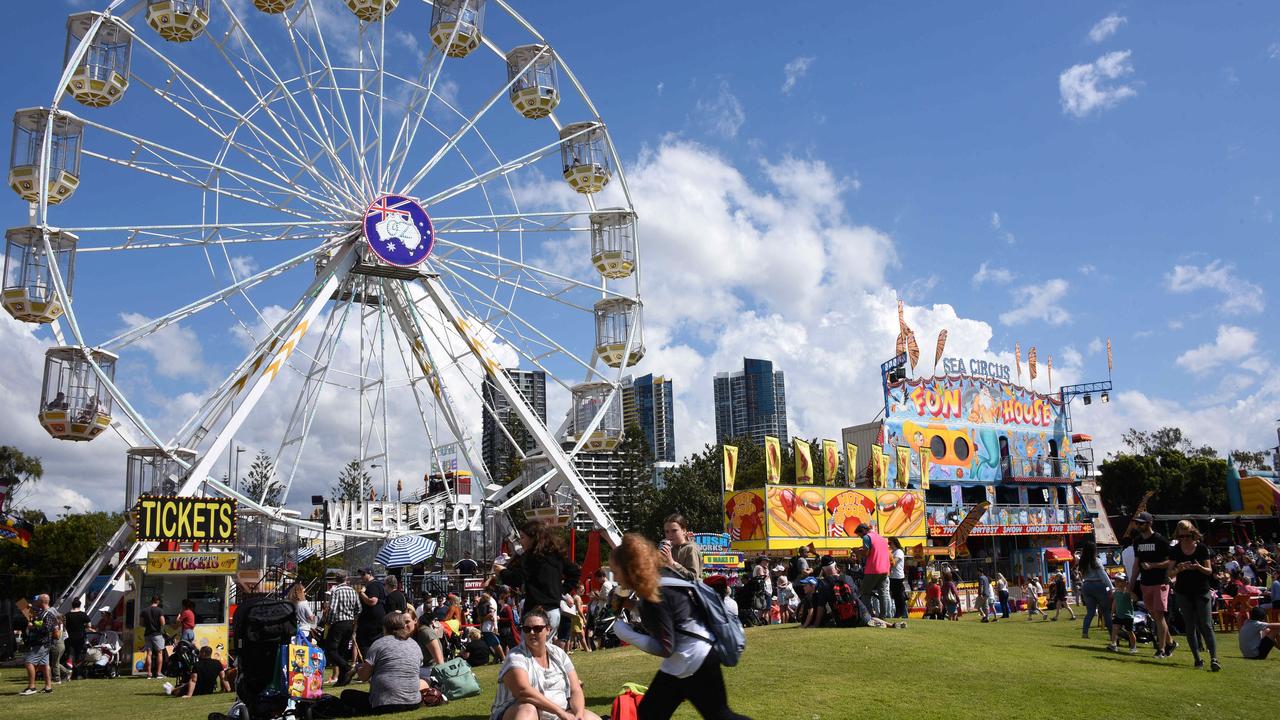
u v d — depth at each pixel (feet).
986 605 98.43
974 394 194.18
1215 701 40.19
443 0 133.90
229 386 111.86
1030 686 41.34
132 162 108.78
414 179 130.62
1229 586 90.12
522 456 144.25
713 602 23.30
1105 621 59.57
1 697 64.64
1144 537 54.24
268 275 116.06
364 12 126.41
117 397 103.09
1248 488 260.83
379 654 41.88
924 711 35.70
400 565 83.35
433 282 130.72
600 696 39.14
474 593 108.17
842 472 258.37
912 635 56.44
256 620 42.34
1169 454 289.12
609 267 137.80
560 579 35.94
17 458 256.52
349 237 124.57
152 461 106.63
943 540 179.42
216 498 90.33
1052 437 207.41
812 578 67.82
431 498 149.89
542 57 140.26
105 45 111.65
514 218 134.92
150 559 84.58
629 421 302.25
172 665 75.92
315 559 167.63
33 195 104.37
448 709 40.98
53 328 105.91
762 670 44.24
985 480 191.62
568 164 140.56
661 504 281.95
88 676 80.79
